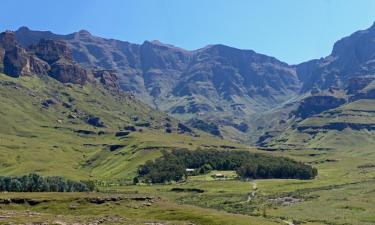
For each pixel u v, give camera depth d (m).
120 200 180.12
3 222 111.31
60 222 117.19
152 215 158.75
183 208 172.25
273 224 165.50
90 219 128.12
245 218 167.12
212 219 154.50
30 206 164.88
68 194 188.00
